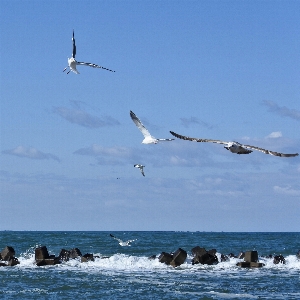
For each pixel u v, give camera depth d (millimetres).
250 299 35031
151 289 38375
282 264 53375
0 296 35438
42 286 39312
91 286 39469
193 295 36219
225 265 52281
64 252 54594
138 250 74000
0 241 95750
